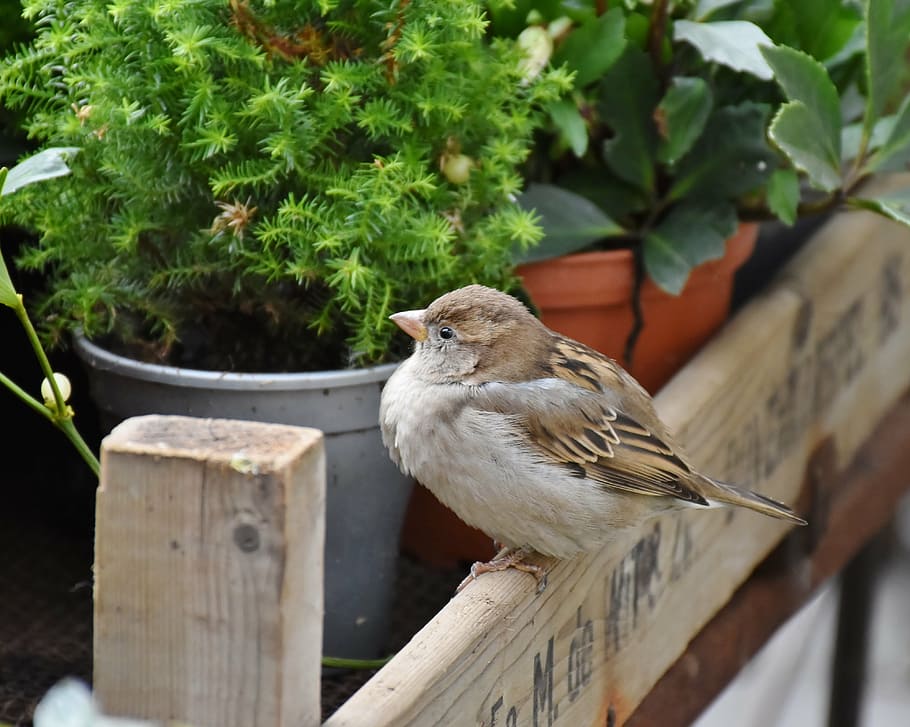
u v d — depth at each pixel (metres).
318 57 1.59
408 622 1.67
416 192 1.60
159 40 1.58
